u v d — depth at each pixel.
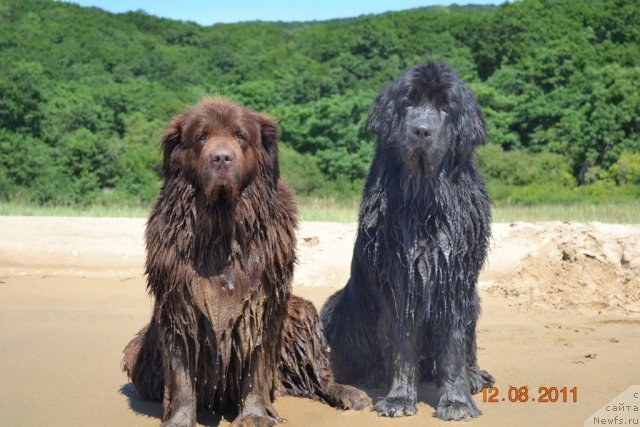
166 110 54.28
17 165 40.44
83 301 10.40
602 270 10.95
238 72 70.50
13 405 5.96
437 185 5.64
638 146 41.34
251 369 5.46
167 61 77.25
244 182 5.27
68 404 6.02
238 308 5.27
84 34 89.94
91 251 12.74
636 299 10.12
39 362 7.22
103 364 7.19
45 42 79.50
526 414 5.78
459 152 5.68
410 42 66.69
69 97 53.75
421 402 6.15
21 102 45.59
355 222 16.62
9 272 12.25
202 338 5.32
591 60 54.62
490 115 50.06
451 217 5.69
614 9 63.28
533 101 50.81
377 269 5.85
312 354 6.21
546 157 43.44
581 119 45.12
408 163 5.52
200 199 5.23
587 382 6.64
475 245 5.80
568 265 11.27
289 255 5.51
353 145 46.78
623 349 7.85
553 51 55.31
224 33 108.81
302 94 57.25
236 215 5.22
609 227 12.29
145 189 39.91
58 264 12.48
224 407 5.86
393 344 5.87
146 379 6.04
